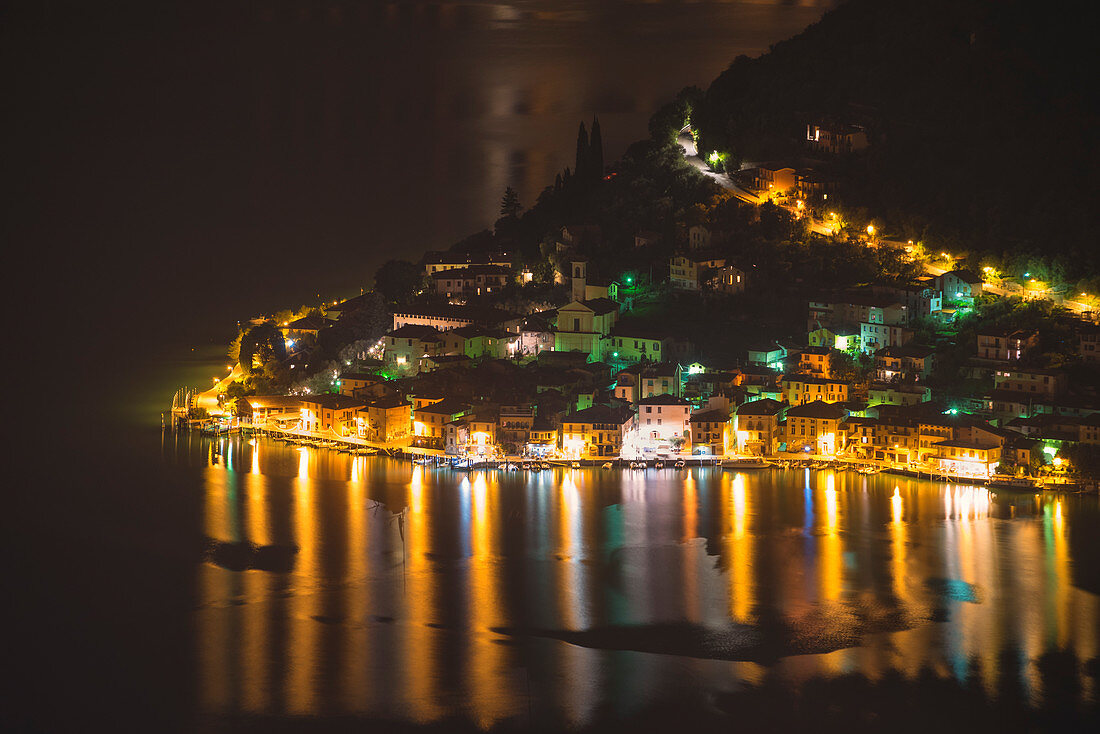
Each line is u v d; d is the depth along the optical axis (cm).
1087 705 17312
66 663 18338
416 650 18688
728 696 17512
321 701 17325
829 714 17100
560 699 17400
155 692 17575
